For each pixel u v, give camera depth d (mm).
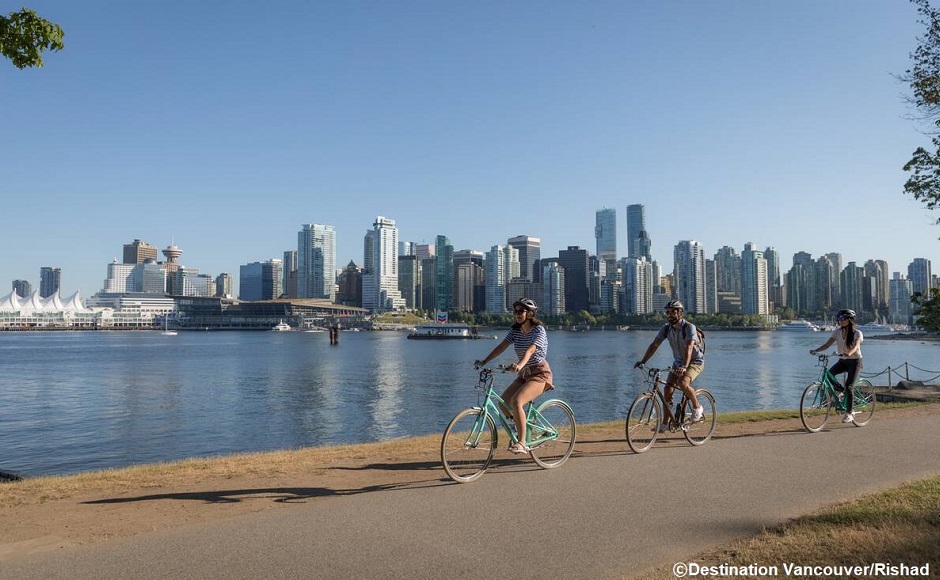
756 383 62156
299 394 55094
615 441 11406
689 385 10664
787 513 6754
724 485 7988
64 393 55938
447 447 8352
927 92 16656
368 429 36812
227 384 64312
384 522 6492
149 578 5070
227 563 5379
